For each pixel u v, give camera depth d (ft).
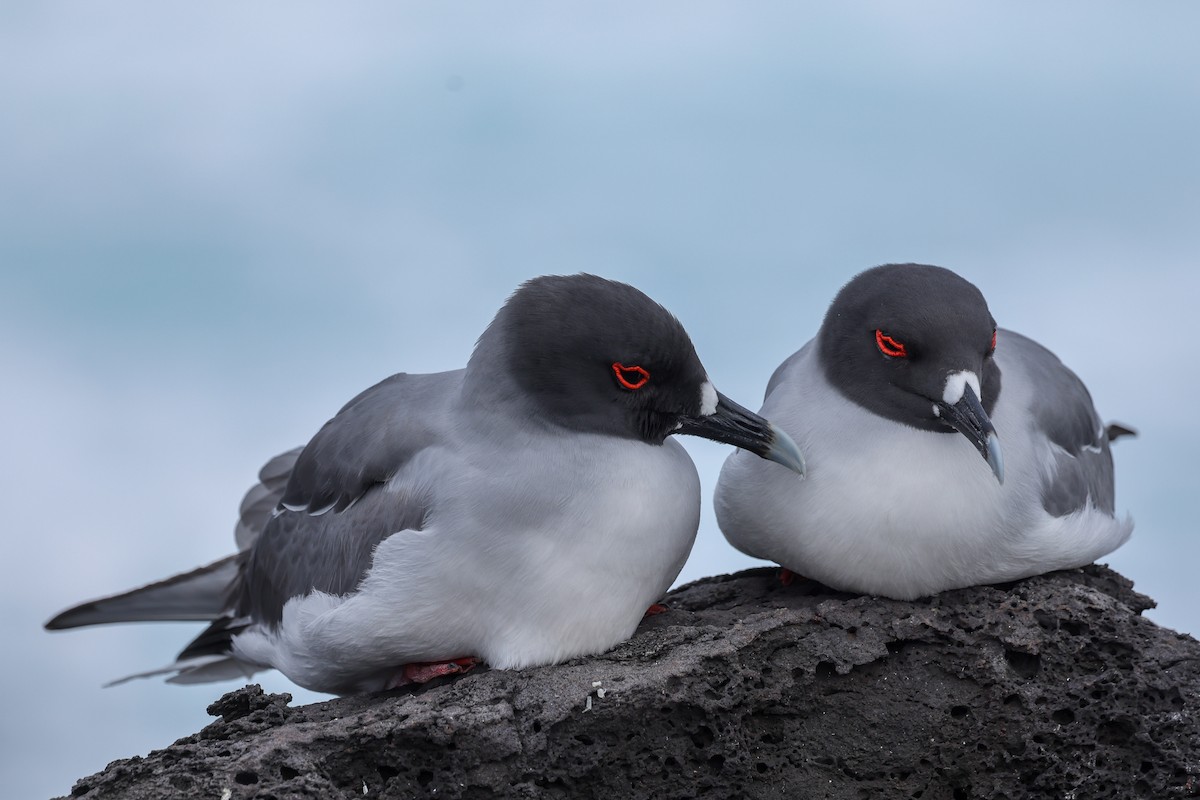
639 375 44.24
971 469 44.98
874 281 46.26
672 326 44.47
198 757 41.01
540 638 44.09
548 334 44.21
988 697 44.65
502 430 44.70
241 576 55.98
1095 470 50.52
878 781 44.57
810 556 46.65
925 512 44.80
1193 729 43.19
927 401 44.57
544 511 43.50
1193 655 44.42
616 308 44.16
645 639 45.21
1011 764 44.42
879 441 45.19
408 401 48.34
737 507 48.19
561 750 42.14
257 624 52.80
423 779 41.81
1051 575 48.19
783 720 44.50
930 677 44.98
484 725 41.47
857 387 45.60
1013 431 46.39
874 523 45.11
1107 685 44.16
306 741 41.09
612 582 43.91
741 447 45.55
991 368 46.16
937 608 45.96
